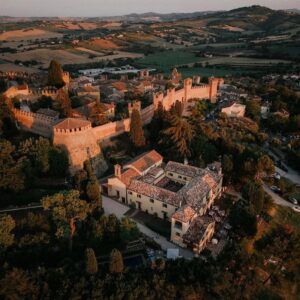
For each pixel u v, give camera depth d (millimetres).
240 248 76312
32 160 96125
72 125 103688
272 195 110875
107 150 121625
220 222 91938
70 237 73062
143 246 78938
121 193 97188
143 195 92125
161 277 65125
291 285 77562
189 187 92812
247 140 151750
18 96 145125
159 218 91438
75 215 75312
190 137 124438
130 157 120188
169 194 89688
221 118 177000
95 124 124438
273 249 80500
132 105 148125
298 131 167500
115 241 78125
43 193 90375
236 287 66625
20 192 87938
